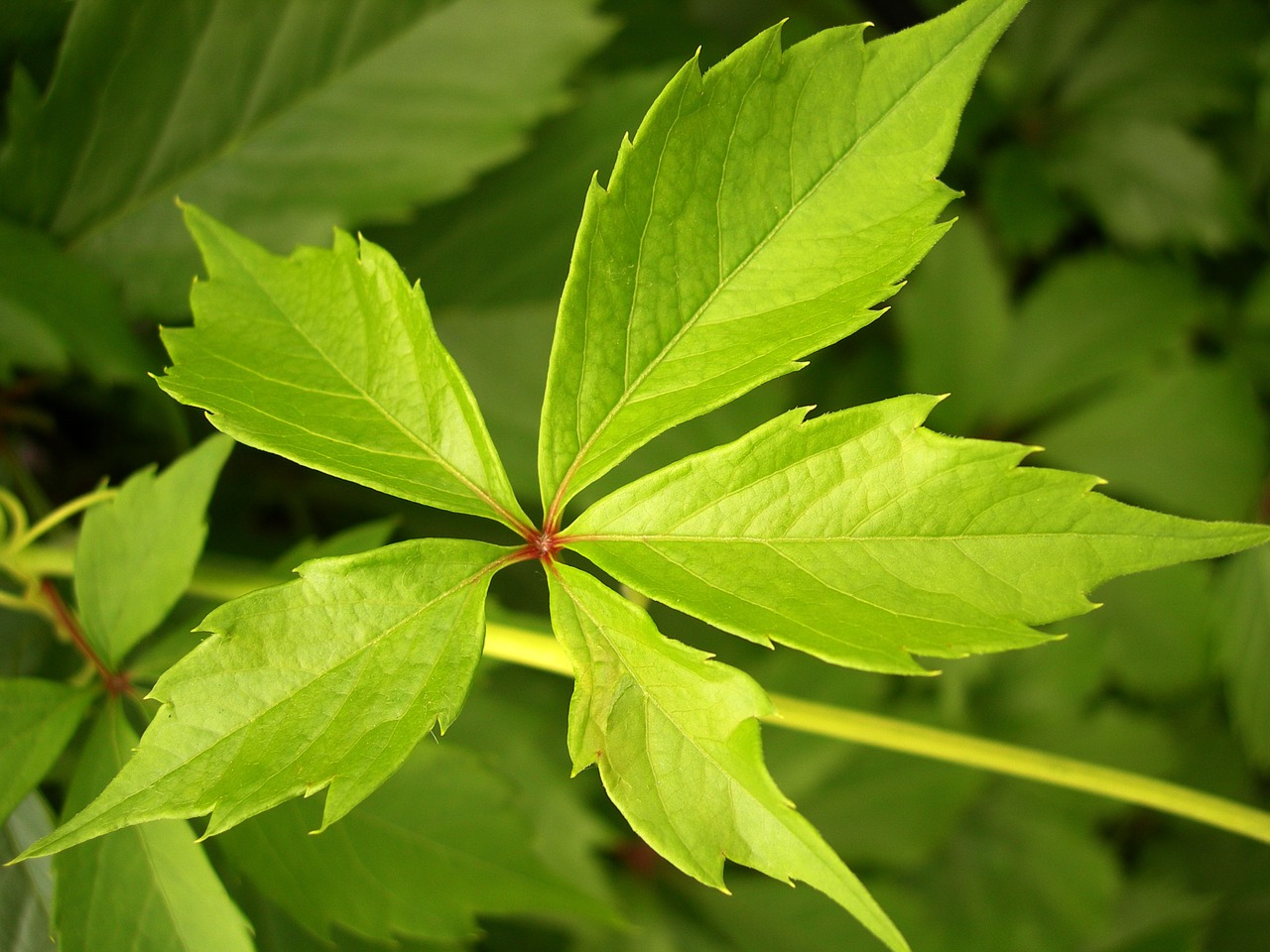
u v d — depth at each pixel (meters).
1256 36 0.63
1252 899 0.61
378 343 0.34
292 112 0.43
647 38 0.54
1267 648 0.58
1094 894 0.62
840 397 0.61
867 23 0.34
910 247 0.34
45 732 0.36
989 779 0.64
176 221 0.42
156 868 0.35
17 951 0.37
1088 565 0.32
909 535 0.33
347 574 0.33
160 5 0.41
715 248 0.34
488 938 0.50
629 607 0.33
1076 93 0.64
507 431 0.49
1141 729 0.62
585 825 0.50
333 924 0.40
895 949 0.31
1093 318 0.63
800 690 0.58
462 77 0.44
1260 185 0.63
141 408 0.44
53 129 0.41
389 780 0.39
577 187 0.49
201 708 0.32
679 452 0.50
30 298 0.40
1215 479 0.62
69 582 0.41
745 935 0.60
